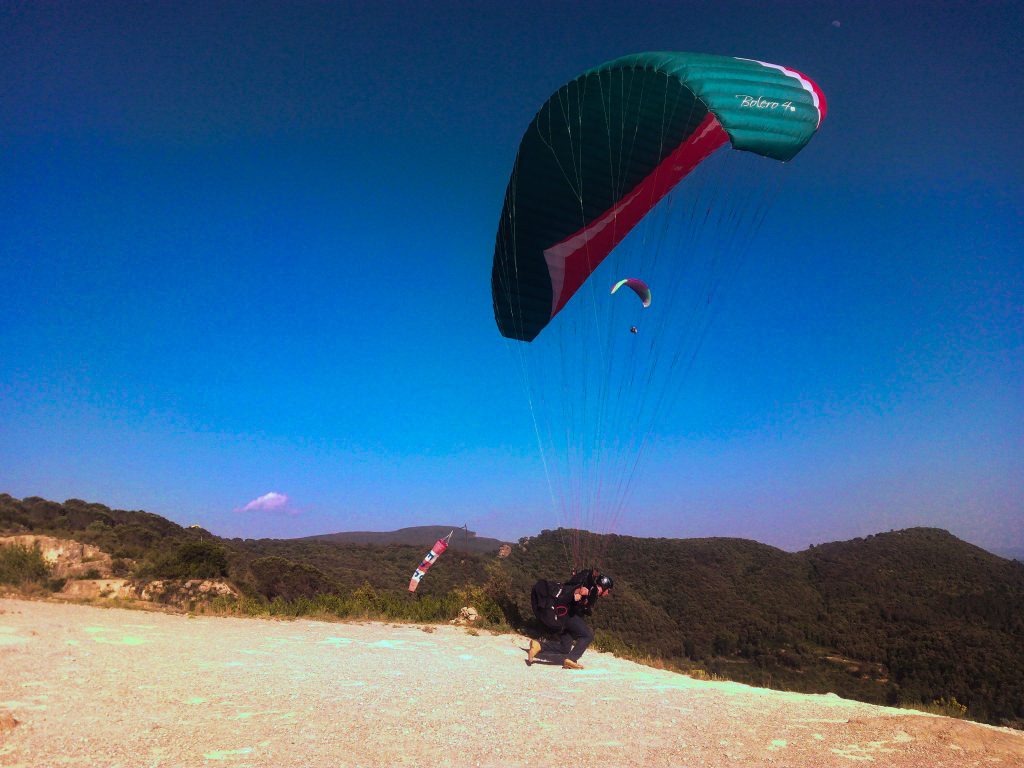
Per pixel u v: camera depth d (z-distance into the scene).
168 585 22.17
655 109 10.72
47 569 19.11
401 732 5.99
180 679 7.41
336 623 14.81
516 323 14.47
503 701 7.64
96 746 4.96
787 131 9.01
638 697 8.55
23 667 7.25
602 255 14.05
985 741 6.58
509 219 12.86
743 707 8.19
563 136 11.44
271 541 56.00
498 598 16.94
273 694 7.05
